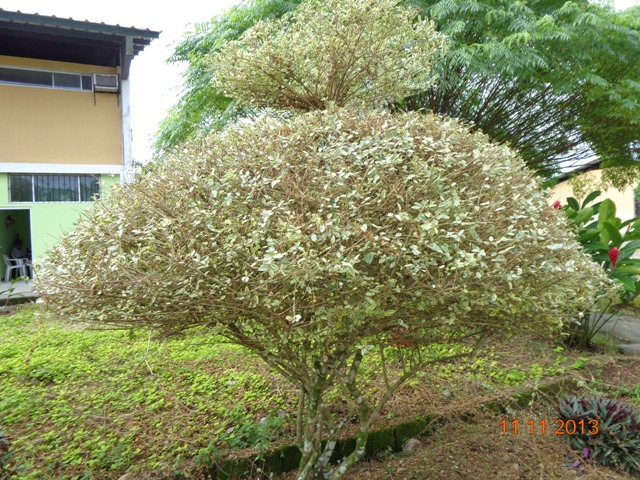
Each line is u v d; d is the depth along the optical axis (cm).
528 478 229
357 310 149
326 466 221
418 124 193
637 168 919
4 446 215
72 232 188
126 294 156
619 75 684
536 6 671
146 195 179
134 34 752
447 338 203
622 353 412
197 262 148
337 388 301
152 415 275
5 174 836
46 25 704
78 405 290
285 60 296
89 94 893
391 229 160
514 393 308
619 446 236
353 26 295
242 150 188
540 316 186
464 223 154
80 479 215
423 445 263
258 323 171
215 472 222
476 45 570
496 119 752
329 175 160
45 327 468
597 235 408
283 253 137
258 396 300
